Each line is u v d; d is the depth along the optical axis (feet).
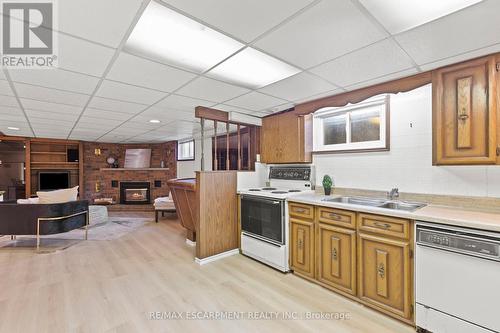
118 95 9.05
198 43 5.45
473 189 6.93
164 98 9.52
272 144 12.17
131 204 24.91
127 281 8.81
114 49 5.63
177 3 4.07
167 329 6.18
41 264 10.41
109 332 6.05
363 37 5.18
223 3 4.08
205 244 10.59
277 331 6.12
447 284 5.48
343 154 10.06
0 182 24.58
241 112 11.90
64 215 13.04
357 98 8.50
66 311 6.95
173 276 9.22
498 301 4.85
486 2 4.06
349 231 7.43
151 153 26.71
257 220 10.62
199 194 10.51
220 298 7.65
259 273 9.43
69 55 5.87
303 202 8.82
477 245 5.06
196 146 21.20
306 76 7.34
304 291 8.04
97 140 23.77
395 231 6.41
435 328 5.65
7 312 6.90
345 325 6.31
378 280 6.75
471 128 6.14
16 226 12.37
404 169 8.32
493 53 5.84
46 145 23.38
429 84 7.70
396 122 8.50
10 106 10.39
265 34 5.09
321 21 4.61
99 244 13.21
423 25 4.72
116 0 3.96
